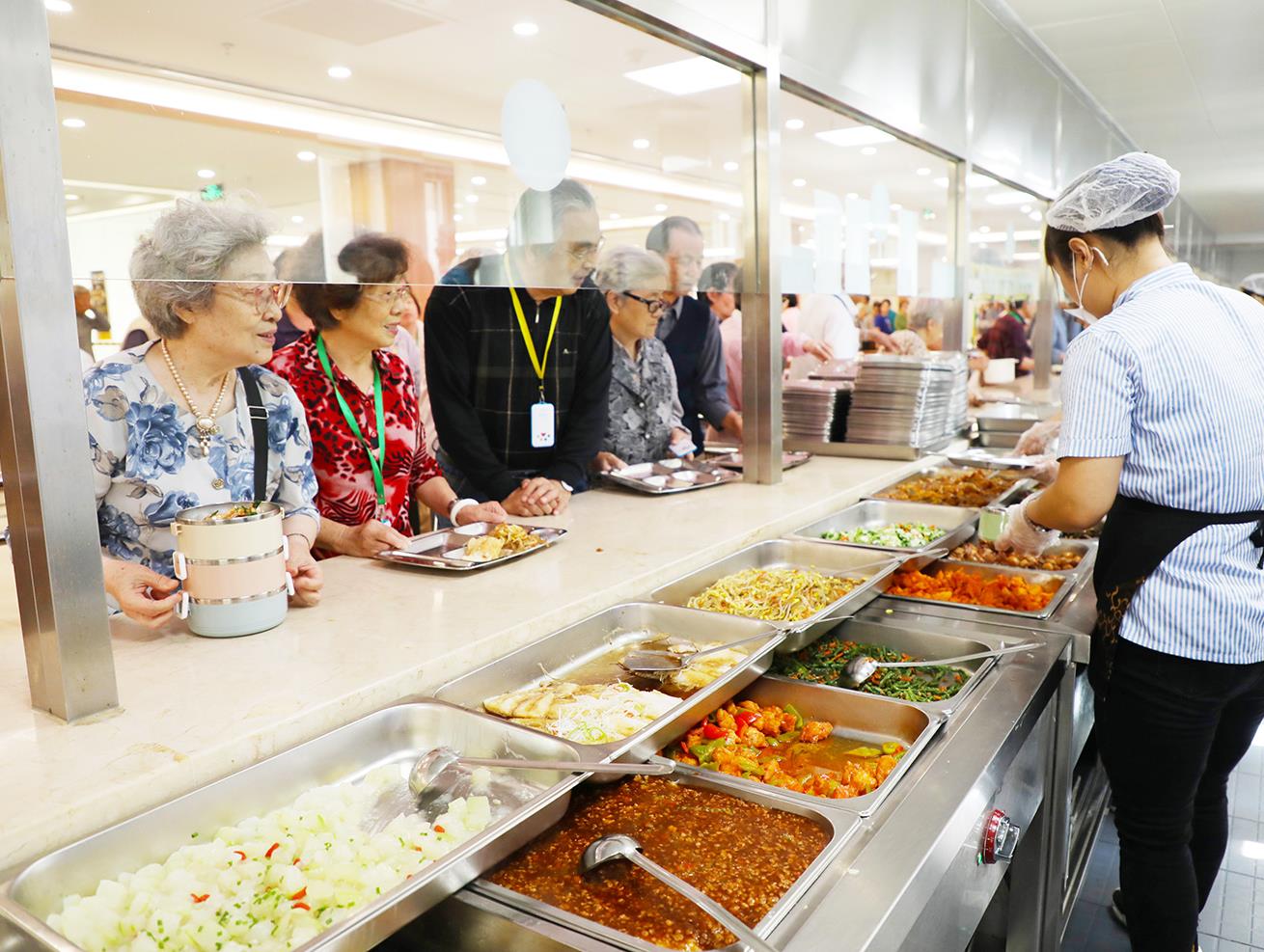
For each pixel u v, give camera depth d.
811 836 1.16
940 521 2.73
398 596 1.73
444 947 1.04
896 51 3.49
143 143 1.25
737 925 0.90
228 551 1.46
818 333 4.79
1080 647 1.86
